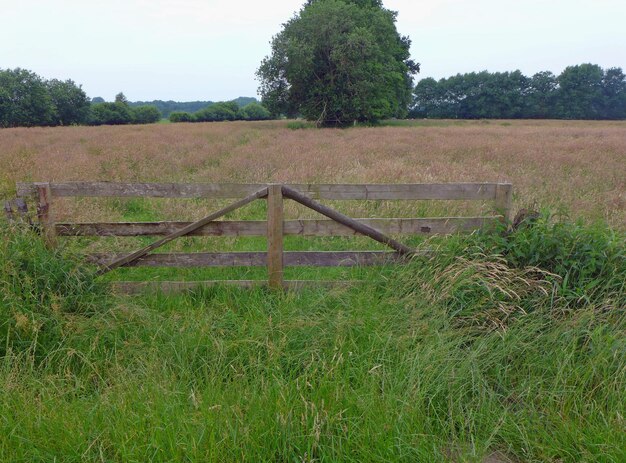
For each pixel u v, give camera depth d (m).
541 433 3.03
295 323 4.00
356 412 3.07
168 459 2.73
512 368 3.68
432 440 2.94
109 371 3.62
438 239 5.09
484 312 4.15
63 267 4.42
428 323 4.04
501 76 106.38
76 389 3.36
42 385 3.35
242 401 3.17
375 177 10.18
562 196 8.95
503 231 4.86
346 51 47.53
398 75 57.09
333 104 49.72
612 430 3.00
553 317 4.07
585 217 7.29
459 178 10.45
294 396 3.11
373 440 2.86
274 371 3.51
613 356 3.53
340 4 50.69
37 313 3.96
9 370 3.43
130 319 4.20
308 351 3.71
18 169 11.99
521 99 105.31
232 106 94.38
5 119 72.56
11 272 4.08
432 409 3.22
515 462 2.95
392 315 4.19
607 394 3.30
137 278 5.42
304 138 26.34
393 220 5.00
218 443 2.76
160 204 8.73
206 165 14.30
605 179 11.46
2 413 3.01
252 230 4.97
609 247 4.45
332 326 3.98
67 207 7.52
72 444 2.82
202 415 2.98
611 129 37.22
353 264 5.04
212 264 5.00
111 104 88.94
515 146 19.33
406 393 3.20
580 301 4.25
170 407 3.03
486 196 4.99
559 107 102.25
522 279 4.23
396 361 3.63
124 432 2.84
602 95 100.88
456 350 3.72
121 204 8.82
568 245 4.59
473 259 4.60
